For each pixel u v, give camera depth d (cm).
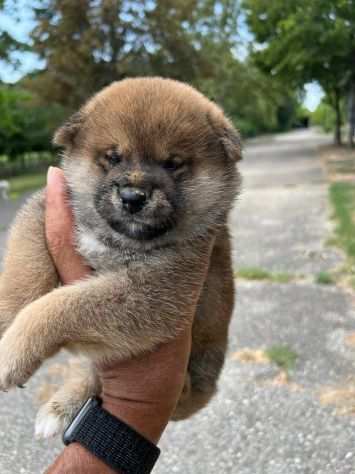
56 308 22
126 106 25
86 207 25
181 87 27
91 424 19
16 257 23
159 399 20
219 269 27
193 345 27
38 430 27
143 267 23
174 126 25
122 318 22
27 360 21
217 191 26
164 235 24
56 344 22
